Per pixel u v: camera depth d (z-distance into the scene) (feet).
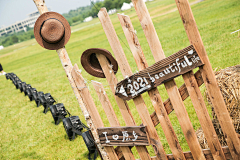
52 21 10.28
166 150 14.73
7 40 599.16
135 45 9.53
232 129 9.43
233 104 10.42
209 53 29.91
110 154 11.84
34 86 51.21
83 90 11.26
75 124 19.51
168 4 155.74
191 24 8.65
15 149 22.49
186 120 9.91
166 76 9.33
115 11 368.48
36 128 26.17
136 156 15.10
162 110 10.00
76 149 18.45
